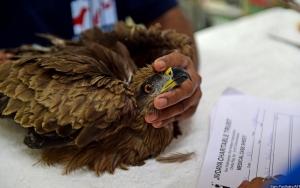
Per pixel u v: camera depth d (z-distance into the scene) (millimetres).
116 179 967
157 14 1672
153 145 1033
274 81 1463
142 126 1010
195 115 1247
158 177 975
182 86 984
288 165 956
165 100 938
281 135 1068
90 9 1649
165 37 1235
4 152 1038
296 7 1570
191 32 1636
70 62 981
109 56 1120
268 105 1209
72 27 1637
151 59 1286
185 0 2664
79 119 894
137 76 1068
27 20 1530
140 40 1263
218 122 1144
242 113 1177
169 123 1068
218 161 996
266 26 1978
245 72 1548
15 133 1108
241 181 920
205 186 918
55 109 905
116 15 1752
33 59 1011
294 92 1376
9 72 1007
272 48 1751
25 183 941
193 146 1094
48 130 913
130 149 1017
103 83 938
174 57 1022
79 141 906
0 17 1506
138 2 1691
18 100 962
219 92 1390
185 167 1007
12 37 1536
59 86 929
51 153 1015
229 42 1848
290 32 1891
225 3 2727
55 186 937
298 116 1147
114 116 911
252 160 987
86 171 993
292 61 1630
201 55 1722
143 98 1009
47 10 1567
